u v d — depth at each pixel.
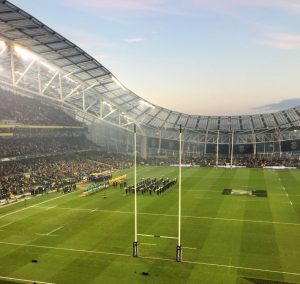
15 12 49.84
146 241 33.72
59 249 31.95
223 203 49.19
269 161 98.50
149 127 111.88
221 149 112.50
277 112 102.94
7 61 70.88
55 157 87.00
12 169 69.81
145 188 58.50
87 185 67.00
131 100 97.44
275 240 33.53
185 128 111.38
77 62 70.75
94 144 109.50
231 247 31.86
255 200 51.03
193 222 39.88
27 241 34.25
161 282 25.25
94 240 34.22
